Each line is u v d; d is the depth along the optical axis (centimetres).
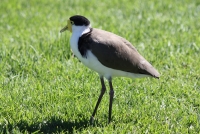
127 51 1012
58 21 1834
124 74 1031
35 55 1418
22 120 1034
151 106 1123
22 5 2067
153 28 1725
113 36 1031
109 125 1023
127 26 1750
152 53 1466
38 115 1066
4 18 1864
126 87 1231
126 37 1600
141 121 1044
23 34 1644
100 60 993
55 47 1470
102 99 1158
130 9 2014
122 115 1080
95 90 1208
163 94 1198
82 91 1208
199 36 1627
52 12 1962
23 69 1329
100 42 992
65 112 1087
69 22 1041
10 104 1116
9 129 1001
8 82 1242
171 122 1049
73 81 1251
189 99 1172
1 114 1070
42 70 1320
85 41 1000
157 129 1003
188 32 1673
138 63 1018
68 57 1445
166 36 1625
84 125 1027
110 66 1005
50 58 1423
